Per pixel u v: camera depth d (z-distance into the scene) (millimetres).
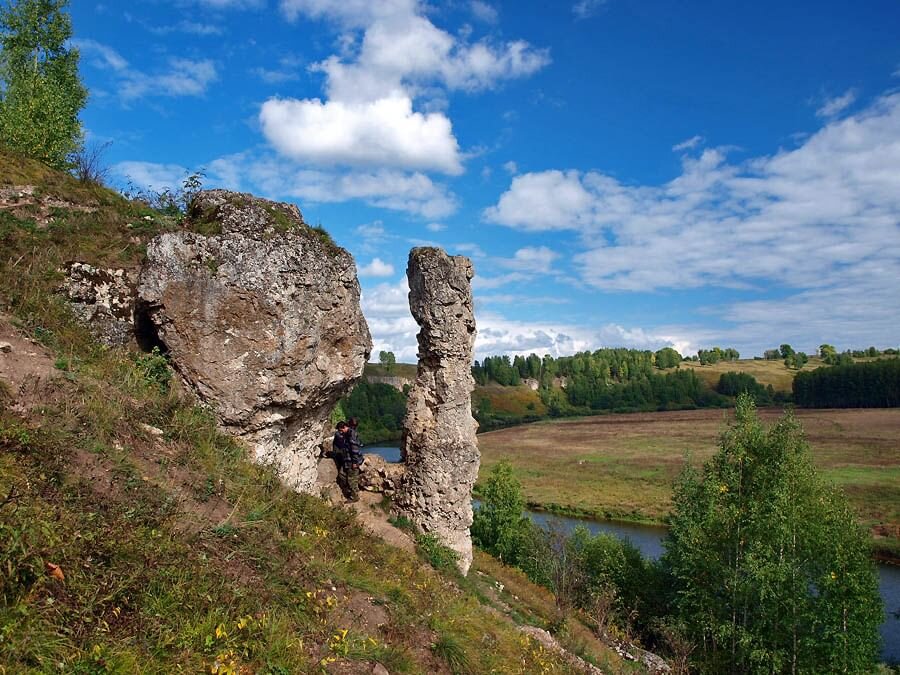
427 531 15250
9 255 11289
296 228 12016
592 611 24344
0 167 14695
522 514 35000
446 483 15391
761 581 22578
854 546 21953
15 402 7781
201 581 6352
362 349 13172
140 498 7242
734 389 168250
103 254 12148
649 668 20109
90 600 5230
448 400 15609
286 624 6547
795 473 24703
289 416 11914
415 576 11234
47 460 6660
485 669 8719
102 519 6273
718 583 24688
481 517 34812
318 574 8234
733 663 23016
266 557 7688
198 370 10844
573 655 13516
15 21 25281
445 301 15453
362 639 7289
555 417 156125
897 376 123250
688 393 167375
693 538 25844
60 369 9164
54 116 22109
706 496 26828
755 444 26500
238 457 10195
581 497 63281
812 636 21562
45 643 4574
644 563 31344
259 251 11211
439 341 15586
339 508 11625
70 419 7867
